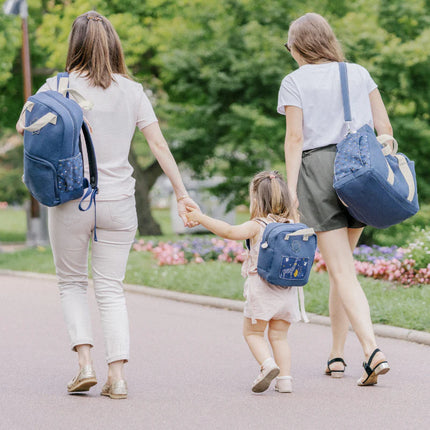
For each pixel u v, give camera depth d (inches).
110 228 221.6
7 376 259.4
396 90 864.3
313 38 241.6
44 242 989.8
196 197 1208.2
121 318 224.2
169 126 993.5
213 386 241.9
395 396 225.1
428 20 887.1
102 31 221.3
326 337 334.6
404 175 228.5
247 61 892.0
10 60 923.4
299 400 221.0
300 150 238.1
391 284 453.4
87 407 213.9
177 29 953.5
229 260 626.5
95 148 218.7
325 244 235.9
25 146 207.2
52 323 382.0
